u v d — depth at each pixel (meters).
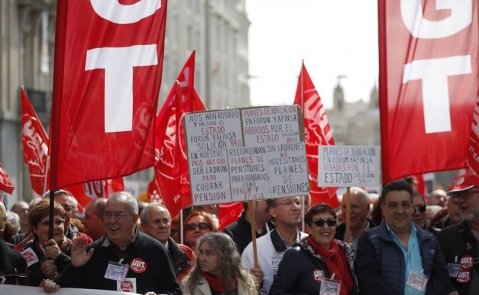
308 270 10.91
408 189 11.23
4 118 49.28
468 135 12.36
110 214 10.48
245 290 10.59
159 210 13.01
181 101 16.19
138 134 11.32
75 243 10.43
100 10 11.38
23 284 10.84
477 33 12.42
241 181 11.61
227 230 14.33
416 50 12.45
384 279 11.16
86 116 11.30
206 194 11.63
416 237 11.34
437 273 11.33
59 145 11.21
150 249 10.69
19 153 51.72
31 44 53.44
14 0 50.75
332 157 12.63
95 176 11.26
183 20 72.06
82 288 10.19
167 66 67.81
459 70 12.41
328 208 10.96
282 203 11.93
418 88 12.42
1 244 10.76
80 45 11.33
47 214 11.47
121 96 11.36
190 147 11.66
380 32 12.47
